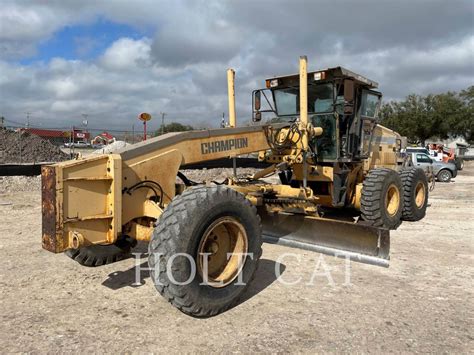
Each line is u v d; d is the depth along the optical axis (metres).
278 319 3.71
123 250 4.93
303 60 6.00
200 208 3.56
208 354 3.11
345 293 4.34
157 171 4.23
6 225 7.58
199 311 3.61
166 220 3.52
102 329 3.50
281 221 5.90
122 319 3.69
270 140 5.81
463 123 41.47
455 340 3.35
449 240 6.77
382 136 8.66
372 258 4.93
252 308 3.95
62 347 3.19
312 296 4.26
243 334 3.42
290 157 6.12
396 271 5.09
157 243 3.49
